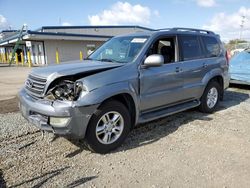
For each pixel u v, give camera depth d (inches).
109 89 154.9
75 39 1182.3
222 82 260.7
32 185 126.6
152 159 153.7
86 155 158.6
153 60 173.3
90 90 148.1
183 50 214.8
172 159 153.7
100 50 213.3
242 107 270.8
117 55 192.1
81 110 144.6
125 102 173.2
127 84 165.9
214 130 201.0
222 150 165.8
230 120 226.4
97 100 148.7
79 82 147.6
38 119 152.0
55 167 143.9
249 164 148.3
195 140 181.6
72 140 178.4
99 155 158.9
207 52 241.8
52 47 1181.7
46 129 149.6
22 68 901.2
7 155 156.5
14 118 225.3
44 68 168.7
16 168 141.9
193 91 223.5
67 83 149.1
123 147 170.2
